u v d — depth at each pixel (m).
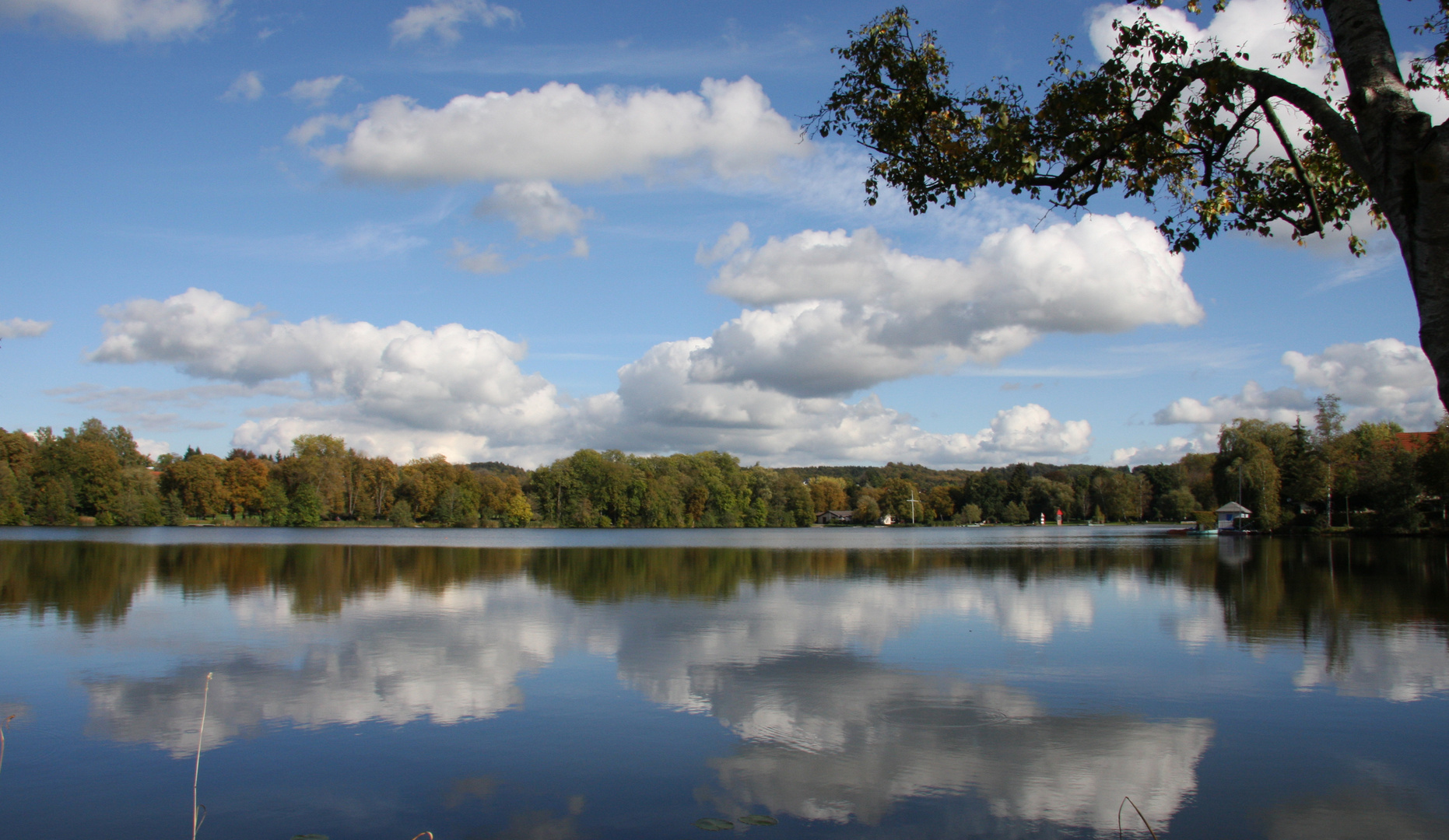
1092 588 32.94
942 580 36.53
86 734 12.59
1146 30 8.50
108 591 30.36
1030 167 9.27
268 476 118.94
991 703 14.55
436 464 128.50
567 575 39.16
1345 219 9.60
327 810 9.87
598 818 9.66
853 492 191.50
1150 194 10.20
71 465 97.88
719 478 149.12
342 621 23.28
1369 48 5.41
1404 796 10.35
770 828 9.40
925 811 9.89
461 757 11.66
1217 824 9.57
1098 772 11.20
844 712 13.96
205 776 10.91
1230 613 25.31
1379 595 29.92
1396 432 100.19
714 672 16.86
